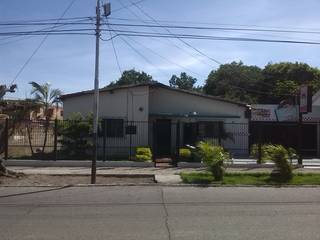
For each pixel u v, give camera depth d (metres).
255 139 33.19
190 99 31.81
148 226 10.41
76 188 17.17
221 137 30.59
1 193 15.84
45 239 9.20
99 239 9.22
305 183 18.62
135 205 13.32
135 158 25.55
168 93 31.78
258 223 10.73
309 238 9.30
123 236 9.47
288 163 19.44
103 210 12.48
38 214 11.89
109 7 19.14
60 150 26.41
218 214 11.88
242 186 17.89
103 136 27.36
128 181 19.28
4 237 9.37
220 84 67.19
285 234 9.63
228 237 9.38
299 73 62.12
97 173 21.36
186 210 12.48
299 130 24.95
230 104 31.86
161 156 30.20
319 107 33.66
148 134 30.23
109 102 30.03
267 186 17.95
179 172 22.05
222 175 19.14
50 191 16.36
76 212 12.17
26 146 26.53
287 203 13.73
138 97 30.17
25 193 15.84
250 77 66.12
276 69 63.81
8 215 11.75
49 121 26.67
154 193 15.84
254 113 33.59
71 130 26.17
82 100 30.17
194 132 31.41
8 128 25.75
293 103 34.03
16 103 27.91
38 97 31.11
